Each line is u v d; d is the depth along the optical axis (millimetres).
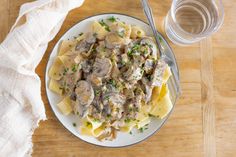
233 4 676
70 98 614
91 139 607
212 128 662
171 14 627
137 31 630
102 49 615
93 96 600
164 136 648
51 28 600
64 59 610
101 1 646
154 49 627
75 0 612
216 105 667
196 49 667
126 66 612
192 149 654
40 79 622
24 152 594
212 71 669
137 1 654
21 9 596
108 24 635
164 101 626
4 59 582
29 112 597
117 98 603
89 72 614
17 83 590
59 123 622
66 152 621
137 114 610
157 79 615
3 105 588
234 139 668
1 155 585
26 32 587
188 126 655
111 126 617
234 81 675
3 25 620
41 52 609
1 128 583
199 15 660
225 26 677
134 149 639
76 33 621
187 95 658
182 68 661
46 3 600
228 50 674
